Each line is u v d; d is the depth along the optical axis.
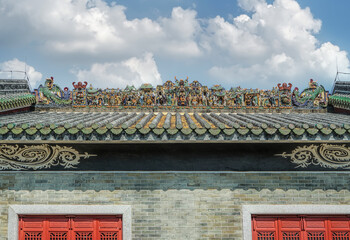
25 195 7.49
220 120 8.41
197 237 7.40
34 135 5.99
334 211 7.44
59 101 11.02
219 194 7.48
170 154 7.23
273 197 7.48
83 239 7.49
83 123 6.45
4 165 7.28
